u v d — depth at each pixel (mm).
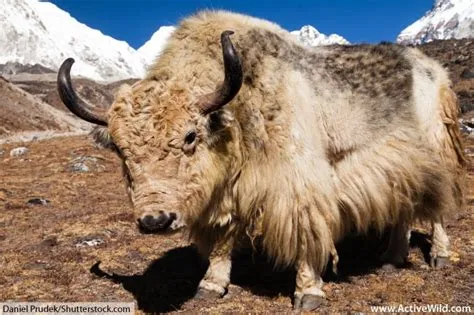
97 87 115500
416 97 6254
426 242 7305
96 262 6887
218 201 5156
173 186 4375
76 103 4777
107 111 4750
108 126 4598
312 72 5500
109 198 12141
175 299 5617
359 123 5656
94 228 8656
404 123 6023
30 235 8523
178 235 7984
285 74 5199
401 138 5969
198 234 5586
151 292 5824
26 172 18109
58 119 62125
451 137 6520
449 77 6938
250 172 5090
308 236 5098
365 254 6930
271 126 5023
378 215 5844
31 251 7488
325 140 5395
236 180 5148
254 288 5875
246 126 5012
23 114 57750
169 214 4285
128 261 6980
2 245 7945
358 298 5422
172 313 5246
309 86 5367
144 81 4789
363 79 5848
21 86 111562
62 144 27188
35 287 6008
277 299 5484
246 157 5078
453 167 6430
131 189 4699
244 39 5172
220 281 5617
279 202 5031
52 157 21906
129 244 7676
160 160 4383
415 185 6039
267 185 5055
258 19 5781
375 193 5715
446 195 6293
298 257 5230
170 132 4402
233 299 5559
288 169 5016
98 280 6223
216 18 5395
